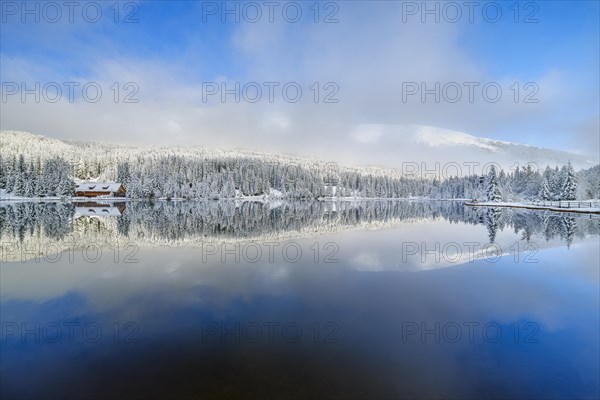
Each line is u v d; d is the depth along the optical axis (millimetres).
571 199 58062
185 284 9688
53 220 29844
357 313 7520
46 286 9508
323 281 10055
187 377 4980
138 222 28891
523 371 5238
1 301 8297
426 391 4691
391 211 51625
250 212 44938
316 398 4484
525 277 10562
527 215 37781
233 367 5254
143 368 5238
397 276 10648
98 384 4844
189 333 6453
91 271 11188
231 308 7781
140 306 7922
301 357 5562
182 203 75312
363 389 4707
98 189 91625
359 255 13953
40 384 4859
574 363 5477
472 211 50219
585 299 8531
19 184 70938
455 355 5688
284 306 7918
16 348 5902
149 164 102875
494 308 7883
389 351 5801
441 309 7797
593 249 15594
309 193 115250
